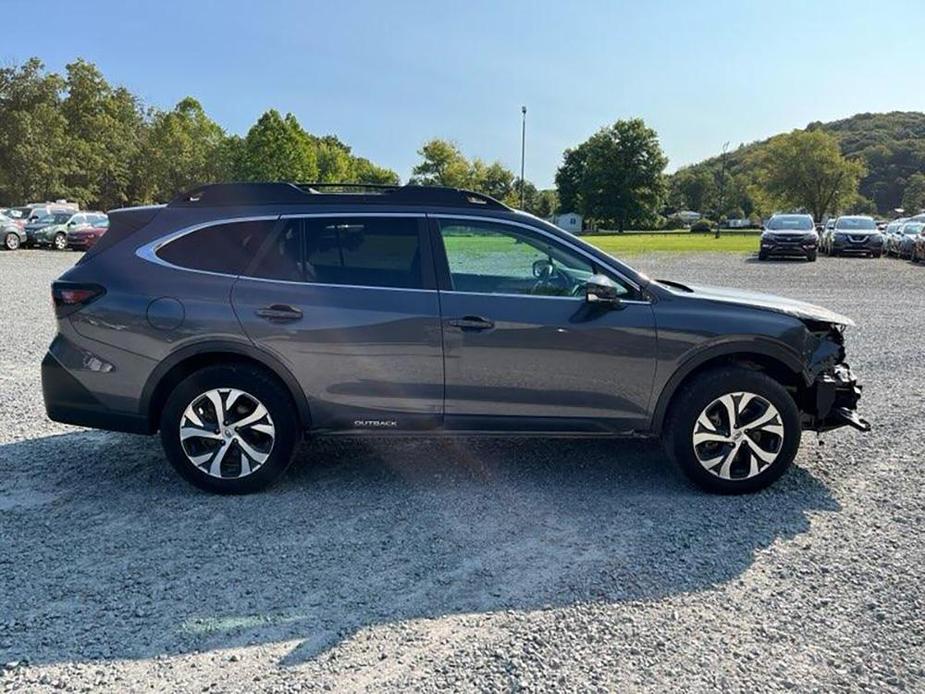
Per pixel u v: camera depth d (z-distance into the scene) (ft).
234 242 13.53
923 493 13.74
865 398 20.54
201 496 13.57
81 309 13.34
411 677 8.17
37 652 8.61
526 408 13.44
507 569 10.77
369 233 13.50
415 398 13.38
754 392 13.43
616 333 13.24
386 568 10.80
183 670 8.30
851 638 8.93
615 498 13.58
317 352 13.21
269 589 10.16
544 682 8.07
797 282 55.36
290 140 219.82
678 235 213.46
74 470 14.90
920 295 46.21
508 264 13.55
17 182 190.19
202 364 13.69
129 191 236.84
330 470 14.99
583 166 300.20
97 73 215.92
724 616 9.45
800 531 12.09
